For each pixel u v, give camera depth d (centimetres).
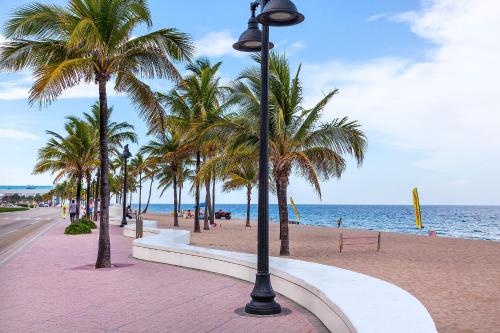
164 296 860
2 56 1268
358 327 455
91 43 1178
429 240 2856
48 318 698
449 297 994
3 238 2342
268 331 618
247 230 3650
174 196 3991
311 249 2130
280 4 687
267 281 731
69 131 3325
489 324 757
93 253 1648
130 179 6862
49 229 3078
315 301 688
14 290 931
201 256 1203
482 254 2014
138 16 1337
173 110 3164
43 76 1157
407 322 473
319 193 1658
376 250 2127
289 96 1797
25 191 15375
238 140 1803
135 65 1400
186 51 1395
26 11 1265
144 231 2275
